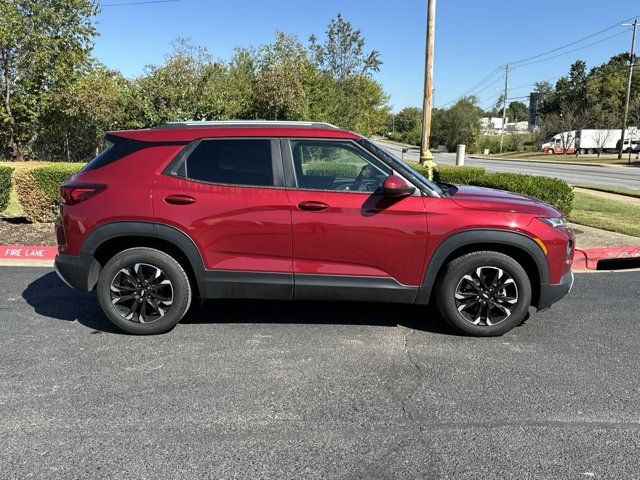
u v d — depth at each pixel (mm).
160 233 4250
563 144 61375
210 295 4391
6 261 7180
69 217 4328
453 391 3521
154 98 14945
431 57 11250
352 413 3230
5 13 17328
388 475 2627
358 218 4176
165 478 2594
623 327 4770
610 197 15547
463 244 4207
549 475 2633
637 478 2611
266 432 3012
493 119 115938
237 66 24781
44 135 19750
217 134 4316
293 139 4301
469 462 2738
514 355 4117
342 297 4344
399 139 103438
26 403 3318
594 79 78438
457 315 4391
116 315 4430
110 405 3301
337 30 21609
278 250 4254
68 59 18922
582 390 3545
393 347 4262
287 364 3930
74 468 2668
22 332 4547
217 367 3869
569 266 4367
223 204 4215
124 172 4312
